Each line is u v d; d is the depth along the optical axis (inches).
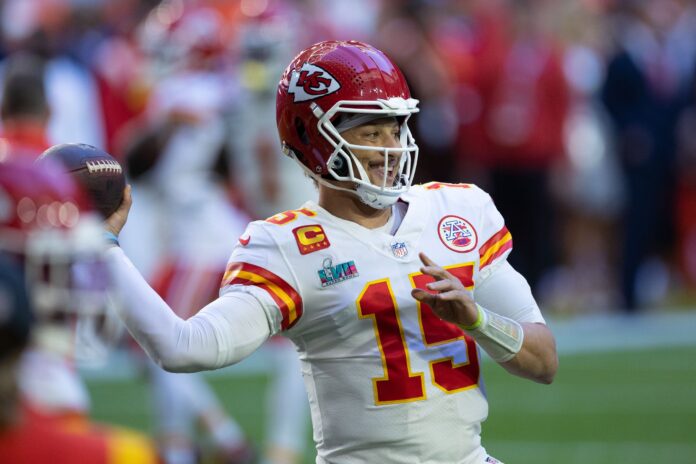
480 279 457.7
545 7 1464.1
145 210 1130.0
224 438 808.9
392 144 436.1
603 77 1455.5
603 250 1581.0
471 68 1409.9
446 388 439.5
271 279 433.1
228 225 837.8
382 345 434.9
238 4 888.3
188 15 905.5
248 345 426.9
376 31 1392.7
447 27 1434.5
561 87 1432.1
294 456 792.3
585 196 1549.0
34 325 273.0
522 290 460.8
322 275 434.9
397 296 436.8
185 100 841.5
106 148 1232.8
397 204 458.0
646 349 1272.1
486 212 465.4
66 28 1325.0
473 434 448.5
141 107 1190.9
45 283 292.7
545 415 1007.6
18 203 290.0
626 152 1449.3
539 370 446.6
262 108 844.0
